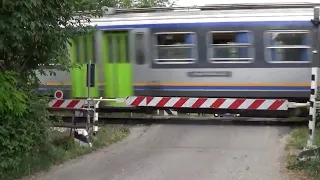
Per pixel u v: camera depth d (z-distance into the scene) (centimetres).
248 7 1188
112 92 1227
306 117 1159
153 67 1198
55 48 688
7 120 611
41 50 685
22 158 653
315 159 653
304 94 1132
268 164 715
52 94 845
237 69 1154
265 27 1140
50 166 702
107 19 1227
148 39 1198
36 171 672
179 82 1184
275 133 1005
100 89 1234
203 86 1171
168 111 1279
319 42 1109
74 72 1242
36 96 705
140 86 1209
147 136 995
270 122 1165
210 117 1308
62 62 726
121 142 932
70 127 849
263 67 1144
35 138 683
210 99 1149
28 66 705
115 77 1224
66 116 1055
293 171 658
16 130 631
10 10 595
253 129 1060
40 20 633
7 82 617
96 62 1234
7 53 656
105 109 1257
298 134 954
